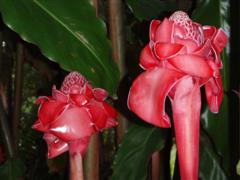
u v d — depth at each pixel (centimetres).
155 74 58
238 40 97
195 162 60
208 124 98
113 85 95
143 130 110
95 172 100
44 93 198
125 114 117
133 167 107
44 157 227
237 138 97
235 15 100
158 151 114
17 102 165
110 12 112
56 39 93
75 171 77
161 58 56
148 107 57
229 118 97
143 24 148
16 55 164
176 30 60
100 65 94
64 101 75
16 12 92
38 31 92
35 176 232
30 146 279
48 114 75
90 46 95
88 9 96
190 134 60
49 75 166
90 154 100
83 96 75
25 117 296
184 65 56
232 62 98
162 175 121
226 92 97
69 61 92
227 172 98
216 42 61
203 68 56
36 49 158
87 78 93
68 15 95
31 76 296
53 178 230
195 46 59
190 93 60
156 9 135
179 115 60
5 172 130
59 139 78
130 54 145
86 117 75
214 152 108
